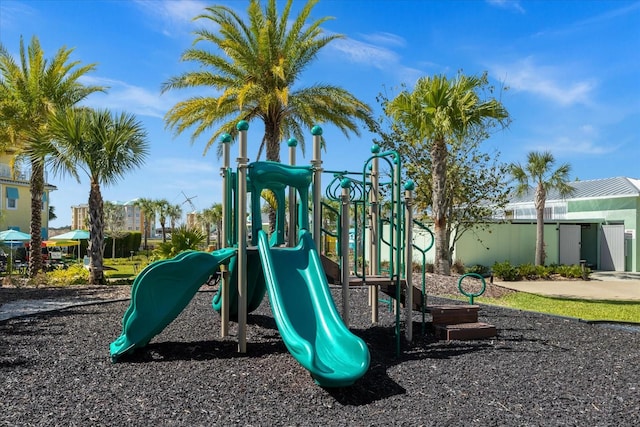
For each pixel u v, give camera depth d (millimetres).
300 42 15703
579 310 10562
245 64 15266
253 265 6508
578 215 26688
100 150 13602
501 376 4891
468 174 17844
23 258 25703
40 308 9094
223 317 6520
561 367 5277
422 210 18703
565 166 21594
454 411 3949
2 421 3691
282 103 15406
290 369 4980
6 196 29547
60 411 3900
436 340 6488
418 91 15367
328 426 3645
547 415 3904
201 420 3740
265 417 3805
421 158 17656
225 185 6465
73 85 18016
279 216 6625
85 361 5367
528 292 14062
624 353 6000
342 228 5844
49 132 13727
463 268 19375
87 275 15039
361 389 4414
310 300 5320
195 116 16219
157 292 5613
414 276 14086
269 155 16312
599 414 3943
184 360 5395
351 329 7070
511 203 30891
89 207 14320
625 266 24250
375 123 17469
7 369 5070
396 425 3670
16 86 16562
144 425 3641
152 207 58719
